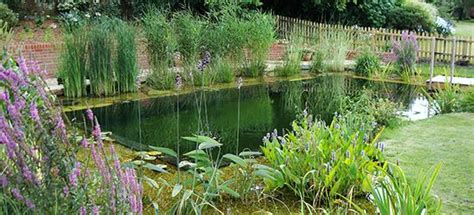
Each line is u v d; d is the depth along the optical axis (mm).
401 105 7496
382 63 11188
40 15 11969
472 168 4805
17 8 11891
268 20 10984
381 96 8812
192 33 9391
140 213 2271
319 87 9609
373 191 3273
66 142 2109
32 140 2076
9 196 2014
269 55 11516
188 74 9305
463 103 7527
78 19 11352
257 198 4098
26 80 2164
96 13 11797
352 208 3871
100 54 8336
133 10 13070
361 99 7246
